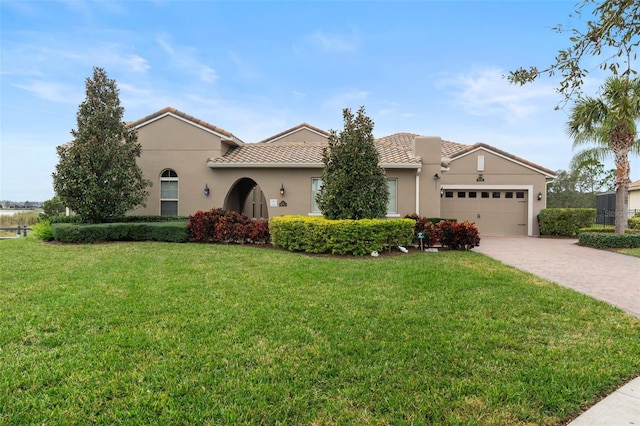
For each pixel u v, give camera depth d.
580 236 15.60
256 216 21.80
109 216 14.48
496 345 4.45
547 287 7.29
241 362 3.94
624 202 15.45
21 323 4.95
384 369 3.81
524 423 2.98
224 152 17.09
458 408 3.16
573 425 2.97
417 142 16.16
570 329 5.02
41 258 9.84
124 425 2.90
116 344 4.32
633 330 4.99
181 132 16.62
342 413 3.09
